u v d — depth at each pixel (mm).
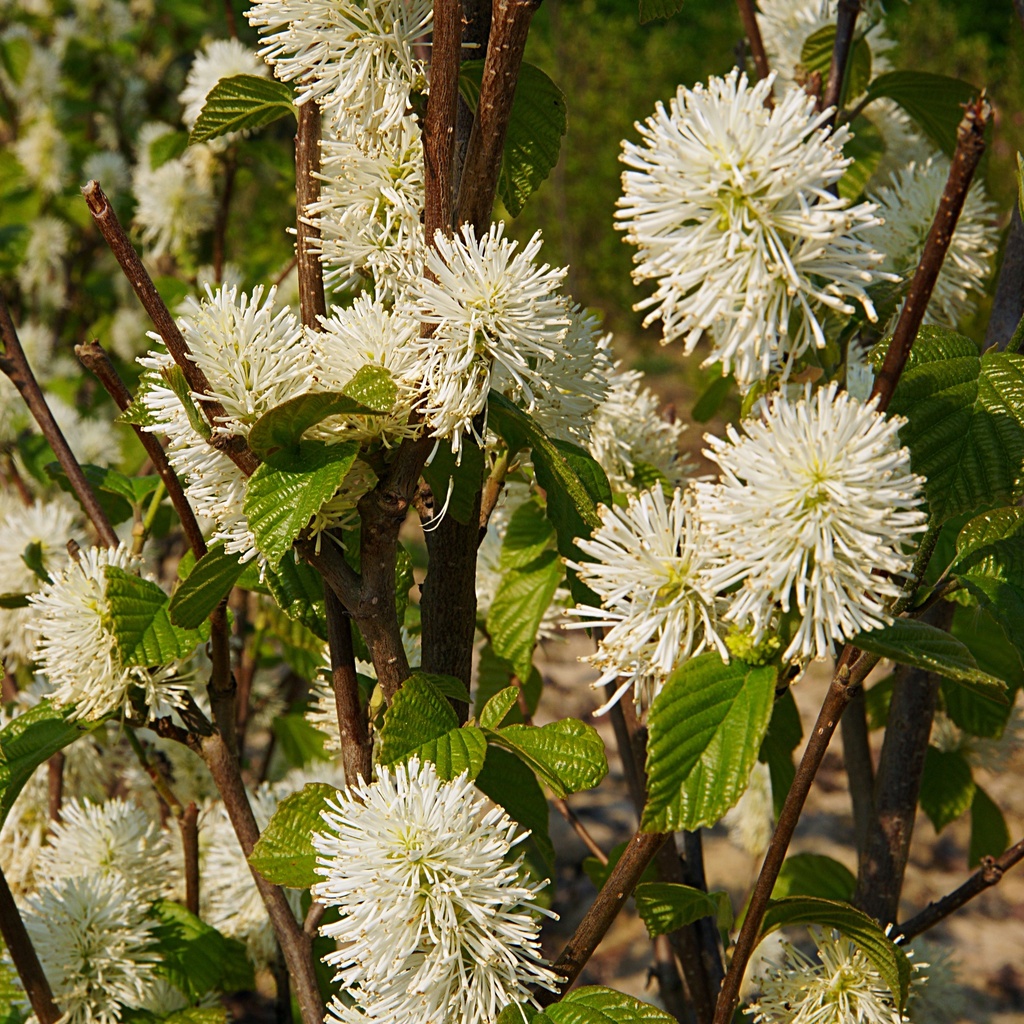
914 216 816
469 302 673
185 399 677
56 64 2109
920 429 671
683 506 660
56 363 1863
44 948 844
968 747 1068
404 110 713
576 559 764
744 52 960
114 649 774
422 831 678
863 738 936
